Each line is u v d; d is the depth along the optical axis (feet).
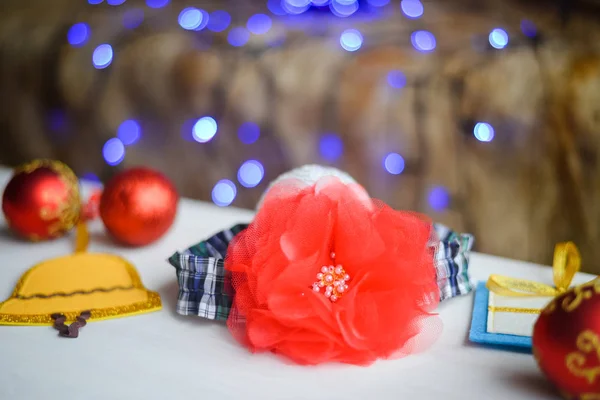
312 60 2.96
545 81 2.58
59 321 1.23
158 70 3.08
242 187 3.01
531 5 3.32
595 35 2.89
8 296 1.35
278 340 1.12
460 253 1.33
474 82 2.68
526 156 2.60
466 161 2.69
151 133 3.13
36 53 3.27
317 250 1.14
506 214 2.64
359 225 1.15
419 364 1.13
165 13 3.50
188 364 1.13
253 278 1.15
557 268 1.28
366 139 2.81
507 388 1.06
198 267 1.24
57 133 3.29
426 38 3.00
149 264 1.48
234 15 3.48
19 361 1.13
